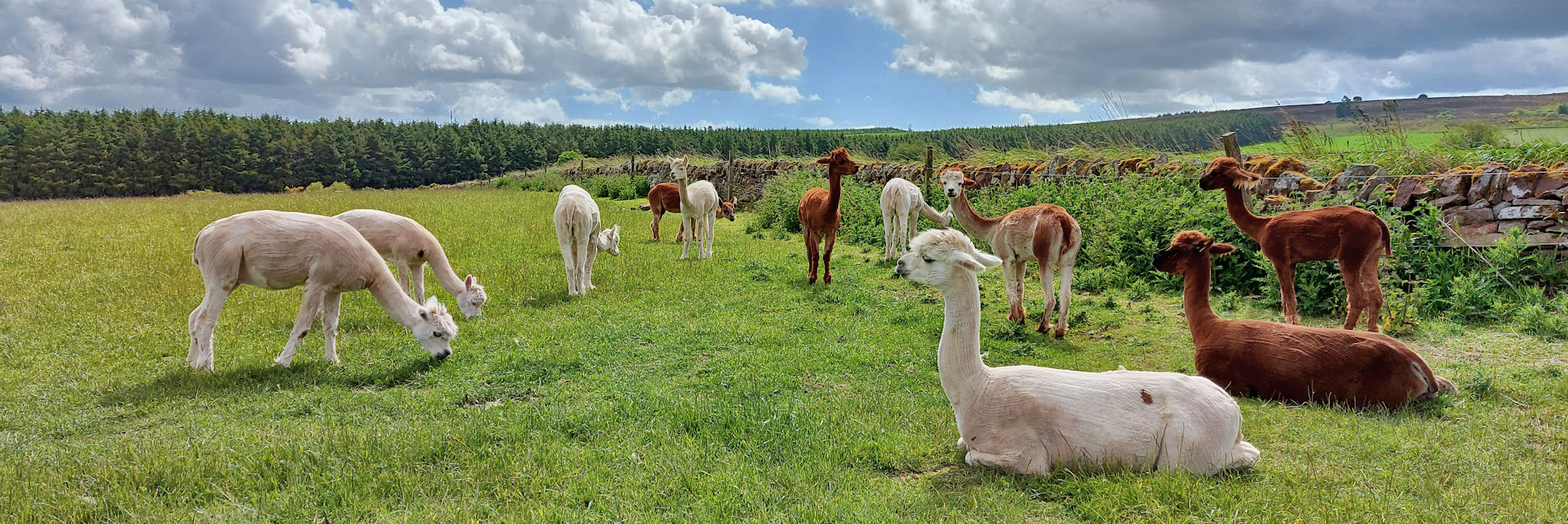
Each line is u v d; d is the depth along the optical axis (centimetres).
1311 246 656
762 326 768
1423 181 840
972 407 407
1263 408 500
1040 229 737
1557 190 750
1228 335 541
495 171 6825
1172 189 1081
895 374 602
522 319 782
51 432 467
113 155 5488
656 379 595
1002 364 649
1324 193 911
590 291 948
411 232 814
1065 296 741
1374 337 501
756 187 2478
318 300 614
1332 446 425
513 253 1231
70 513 343
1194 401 385
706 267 1146
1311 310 784
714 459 418
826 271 1020
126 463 396
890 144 3072
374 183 6512
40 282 906
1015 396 398
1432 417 477
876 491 378
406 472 389
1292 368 508
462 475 390
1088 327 783
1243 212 708
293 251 597
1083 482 371
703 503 360
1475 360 601
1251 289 896
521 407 515
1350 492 356
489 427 463
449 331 643
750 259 1251
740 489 375
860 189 1750
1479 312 712
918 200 1265
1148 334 749
